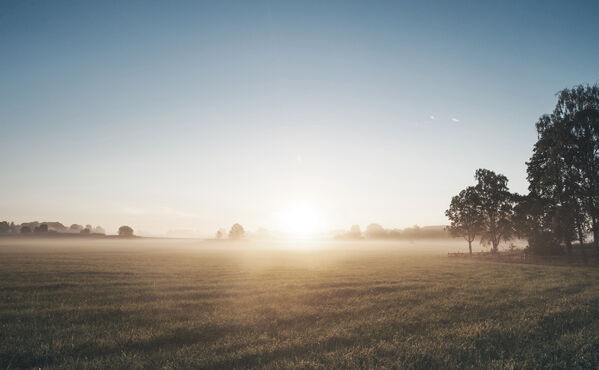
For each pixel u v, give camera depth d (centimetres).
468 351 863
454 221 6750
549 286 2112
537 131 4388
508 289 2025
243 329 1116
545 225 4781
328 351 888
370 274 2984
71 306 1470
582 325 1134
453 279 2608
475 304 1520
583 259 4188
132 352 884
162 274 2903
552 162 4156
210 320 1201
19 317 1271
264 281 2431
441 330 1083
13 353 869
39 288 2025
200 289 2042
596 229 4159
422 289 2045
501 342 955
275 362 780
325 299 1692
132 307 1455
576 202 4212
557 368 761
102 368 761
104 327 1135
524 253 5128
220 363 788
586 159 4047
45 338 1004
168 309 1424
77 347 916
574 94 4059
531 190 4791
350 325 1152
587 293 1808
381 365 770
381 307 1483
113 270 3153
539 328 1091
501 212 6275
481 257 5772
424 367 768
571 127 4050
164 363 793
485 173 6481
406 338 1000
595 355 830
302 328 1127
